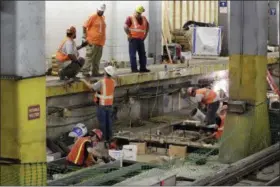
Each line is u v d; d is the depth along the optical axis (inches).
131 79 820.0
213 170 555.2
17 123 392.8
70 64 720.3
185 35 1227.2
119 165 586.9
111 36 1000.9
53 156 638.5
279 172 565.9
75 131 700.0
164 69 940.6
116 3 997.8
